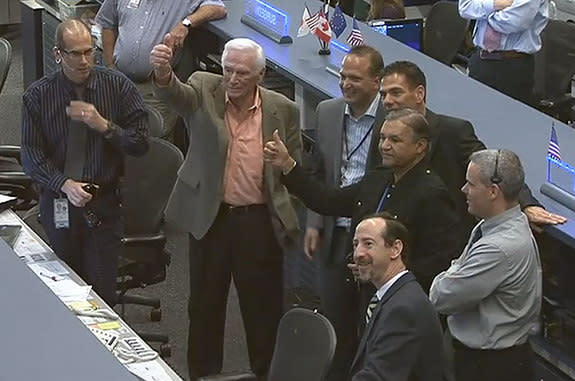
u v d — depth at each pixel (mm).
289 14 24281
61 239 17656
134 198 19312
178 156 19250
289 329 13883
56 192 17266
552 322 16672
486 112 19297
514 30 23406
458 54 27359
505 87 24031
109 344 14523
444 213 15328
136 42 24031
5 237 17344
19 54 33531
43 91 17031
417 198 15289
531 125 18812
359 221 15750
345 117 17078
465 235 16172
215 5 24203
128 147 17062
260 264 17734
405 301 13305
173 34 23500
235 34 23281
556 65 24797
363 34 23141
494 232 14523
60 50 16703
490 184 14297
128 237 18844
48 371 9984
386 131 15211
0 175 21391
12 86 31188
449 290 14484
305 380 13531
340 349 17500
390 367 13203
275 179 17312
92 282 17875
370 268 13648
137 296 20844
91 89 17031
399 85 16016
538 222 15555
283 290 18344
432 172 15477
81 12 26891
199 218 17469
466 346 14836
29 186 21453
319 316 13719
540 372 16734
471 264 14422
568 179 16406
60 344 10461
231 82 16766
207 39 24875
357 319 17406
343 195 16469
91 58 16875
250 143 17250
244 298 18000
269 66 21688
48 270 16516
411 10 30500
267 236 17641
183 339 20328
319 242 17594
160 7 24172
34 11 28156
